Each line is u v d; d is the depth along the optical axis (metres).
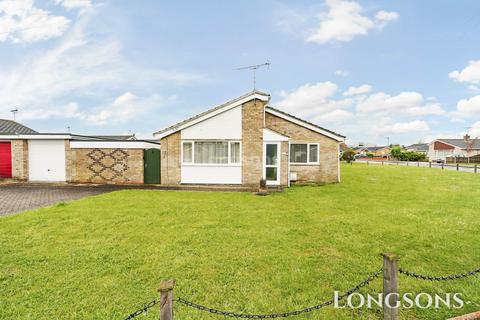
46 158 17.05
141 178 16.45
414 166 36.50
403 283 4.45
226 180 15.65
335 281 4.45
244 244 5.96
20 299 3.85
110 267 4.81
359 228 7.18
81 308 3.67
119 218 7.90
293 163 17.28
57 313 3.56
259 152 15.50
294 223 7.62
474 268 4.95
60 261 5.03
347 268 4.89
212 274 4.62
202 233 6.65
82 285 4.23
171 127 15.67
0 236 6.29
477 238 6.46
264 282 4.38
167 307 2.65
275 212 8.89
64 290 4.08
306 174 17.31
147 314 3.56
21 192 13.12
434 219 8.15
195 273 4.64
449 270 4.88
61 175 17.00
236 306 3.77
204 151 15.79
